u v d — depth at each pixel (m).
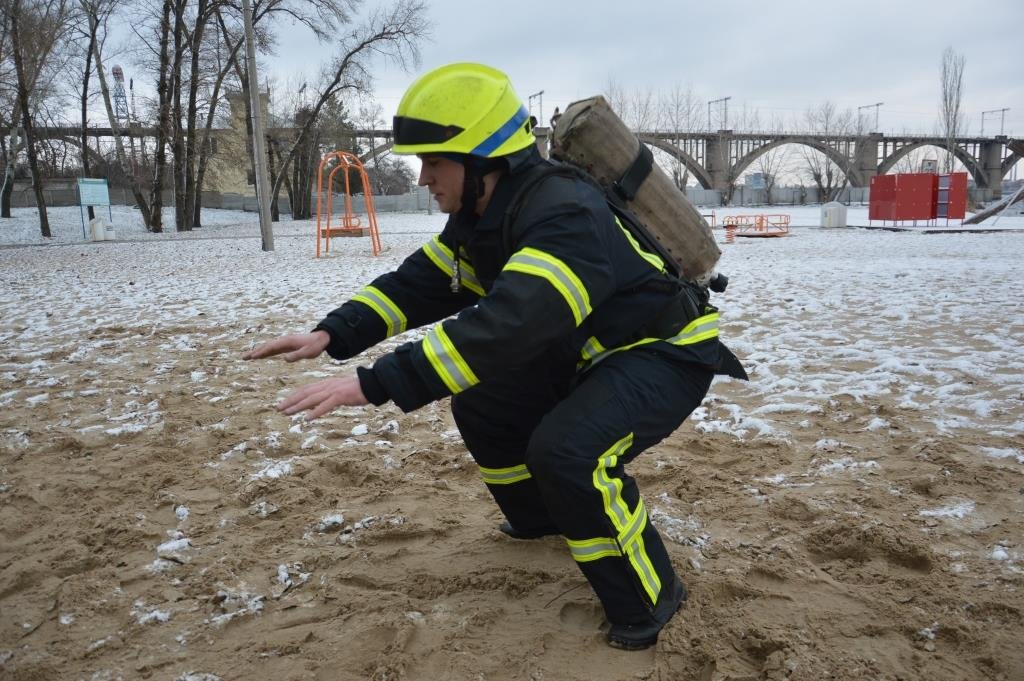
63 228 38.34
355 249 21.88
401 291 2.68
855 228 30.62
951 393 4.99
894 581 2.73
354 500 3.63
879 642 2.39
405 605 2.67
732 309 8.67
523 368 2.56
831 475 3.71
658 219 2.52
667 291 2.38
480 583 2.80
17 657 2.48
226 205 63.28
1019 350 6.12
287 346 2.54
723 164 84.00
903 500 3.39
